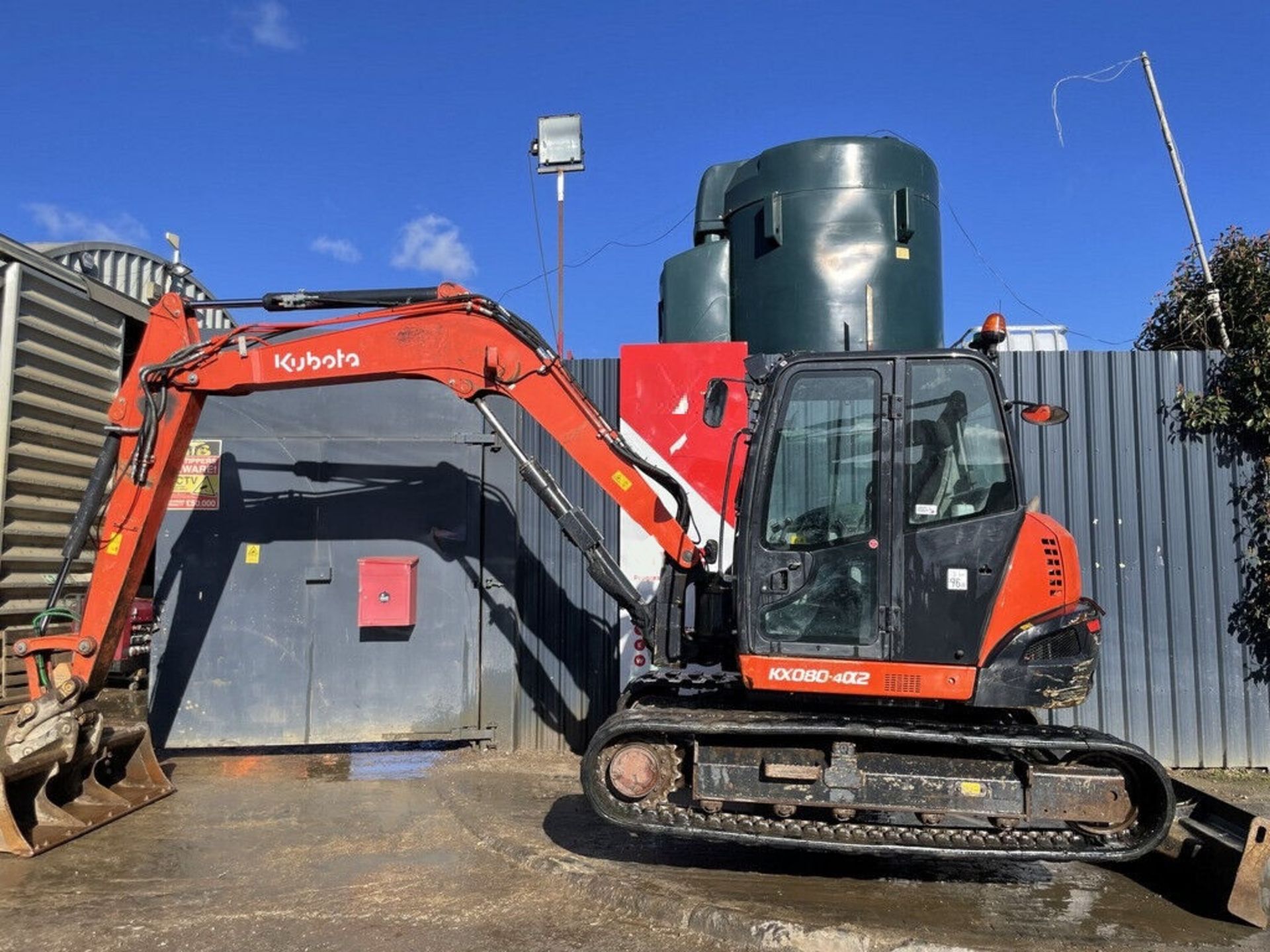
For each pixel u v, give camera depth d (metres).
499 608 7.05
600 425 5.36
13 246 6.09
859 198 7.38
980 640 4.27
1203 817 4.68
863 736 4.27
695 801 4.45
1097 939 3.91
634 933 3.99
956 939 3.86
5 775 4.80
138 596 8.29
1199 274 7.88
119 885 4.44
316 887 4.45
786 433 4.55
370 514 7.09
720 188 8.30
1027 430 7.07
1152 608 6.91
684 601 5.17
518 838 5.06
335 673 6.97
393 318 5.60
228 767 6.73
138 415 5.73
